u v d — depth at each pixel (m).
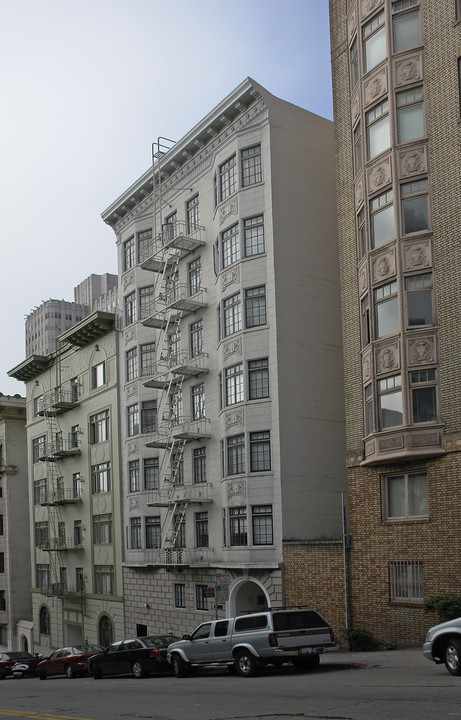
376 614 24.86
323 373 32.59
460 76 23.42
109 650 26.89
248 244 33.16
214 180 36.06
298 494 30.75
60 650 32.19
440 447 22.75
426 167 24.08
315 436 31.80
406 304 23.86
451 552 22.42
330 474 31.84
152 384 38.62
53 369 54.62
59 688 23.47
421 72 24.61
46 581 53.72
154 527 40.00
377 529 25.09
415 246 23.95
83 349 49.44
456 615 21.31
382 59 25.86
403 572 24.25
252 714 12.38
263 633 19.92
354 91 27.64
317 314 32.97
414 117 24.67
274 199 32.50
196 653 22.02
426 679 15.26
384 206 25.08
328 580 27.27
